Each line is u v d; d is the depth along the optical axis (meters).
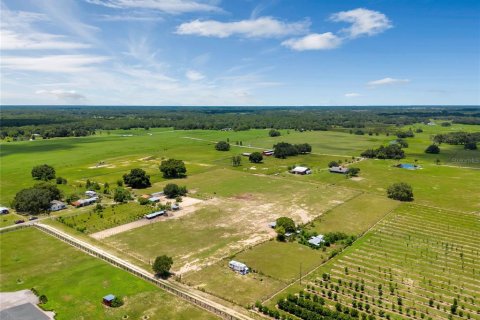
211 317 73.06
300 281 87.31
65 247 106.81
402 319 73.44
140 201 148.25
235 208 142.50
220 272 91.44
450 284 86.69
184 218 131.12
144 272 91.19
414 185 178.50
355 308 77.25
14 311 72.75
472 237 113.88
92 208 143.75
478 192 165.12
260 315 73.94
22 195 140.12
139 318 72.50
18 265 95.19
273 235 115.38
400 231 118.94
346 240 110.12
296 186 177.75
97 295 80.44
